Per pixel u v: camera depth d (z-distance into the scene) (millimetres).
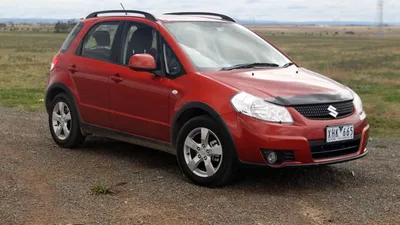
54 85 7477
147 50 6312
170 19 6543
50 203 5027
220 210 4844
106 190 5344
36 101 13062
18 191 5387
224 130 5301
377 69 30250
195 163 5598
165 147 6090
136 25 6605
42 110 11398
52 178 5875
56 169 6277
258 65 6242
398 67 31953
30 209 4863
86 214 4738
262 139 5109
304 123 5168
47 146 7551
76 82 7152
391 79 23422
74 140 7297
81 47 7289
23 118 10086
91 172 6152
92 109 6926
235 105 5262
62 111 7438
